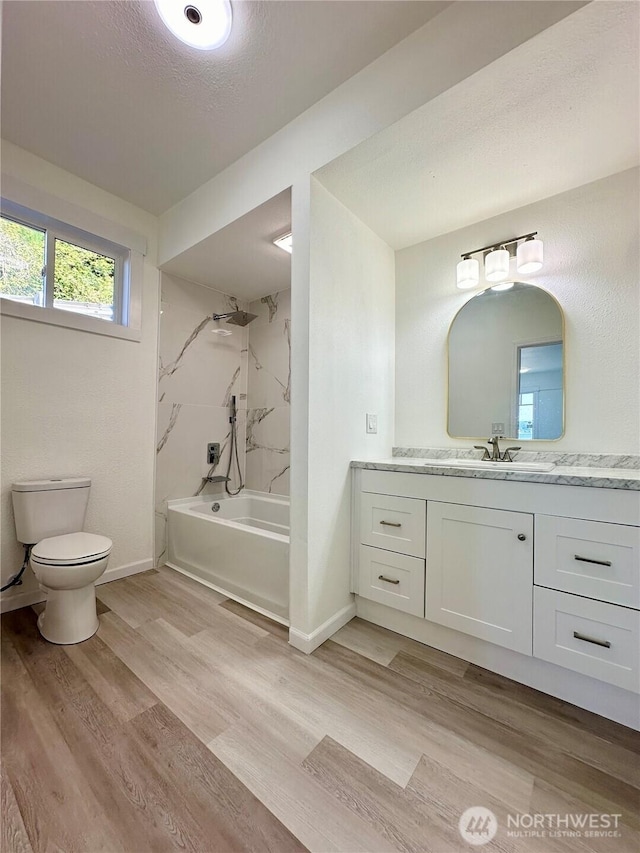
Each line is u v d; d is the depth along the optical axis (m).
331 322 1.83
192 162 2.05
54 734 1.19
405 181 1.75
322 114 1.64
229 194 2.07
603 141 1.51
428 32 1.33
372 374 2.19
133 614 1.96
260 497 3.11
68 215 2.12
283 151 1.80
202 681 1.45
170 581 2.38
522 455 1.96
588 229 1.80
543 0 1.11
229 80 1.55
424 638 1.74
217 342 3.05
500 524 1.49
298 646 1.68
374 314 2.21
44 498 1.94
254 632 1.81
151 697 1.36
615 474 1.42
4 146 1.91
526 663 1.47
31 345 2.04
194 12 1.30
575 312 1.83
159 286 2.64
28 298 2.09
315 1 1.25
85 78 1.54
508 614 1.47
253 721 1.26
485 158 1.61
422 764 1.11
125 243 2.40
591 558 1.30
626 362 1.71
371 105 1.48
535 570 1.41
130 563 2.49
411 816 0.96
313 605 1.70
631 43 1.11
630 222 1.70
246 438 3.27
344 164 1.63
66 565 1.63
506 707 1.35
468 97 1.30
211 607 2.05
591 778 1.07
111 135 1.86
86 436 2.26
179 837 0.90
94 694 1.37
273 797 1.00
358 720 1.27
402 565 1.77
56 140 1.90
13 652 1.62
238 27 1.34
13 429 1.97
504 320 2.04
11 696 1.35
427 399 2.31
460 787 1.04
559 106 1.34
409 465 1.79
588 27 1.08
